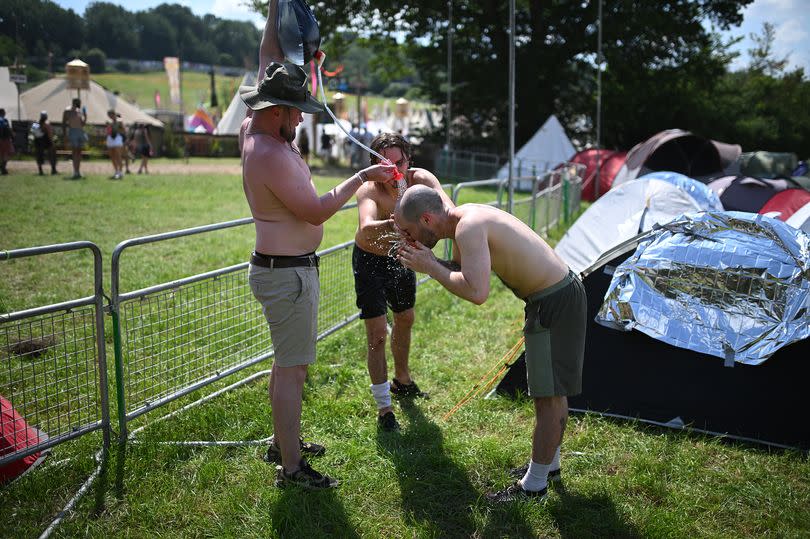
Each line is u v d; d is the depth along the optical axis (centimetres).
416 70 3300
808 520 284
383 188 360
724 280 390
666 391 385
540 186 1548
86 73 2489
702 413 373
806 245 383
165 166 2361
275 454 327
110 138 1738
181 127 3856
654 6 2509
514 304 629
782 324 371
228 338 464
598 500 299
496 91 2675
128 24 10712
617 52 2523
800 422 354
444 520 287
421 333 533
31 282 644
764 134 2884
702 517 289
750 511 293
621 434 362
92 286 631
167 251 812
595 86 2722
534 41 2634
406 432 360
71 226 962
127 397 366
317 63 327
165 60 4472
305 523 277
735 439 357
